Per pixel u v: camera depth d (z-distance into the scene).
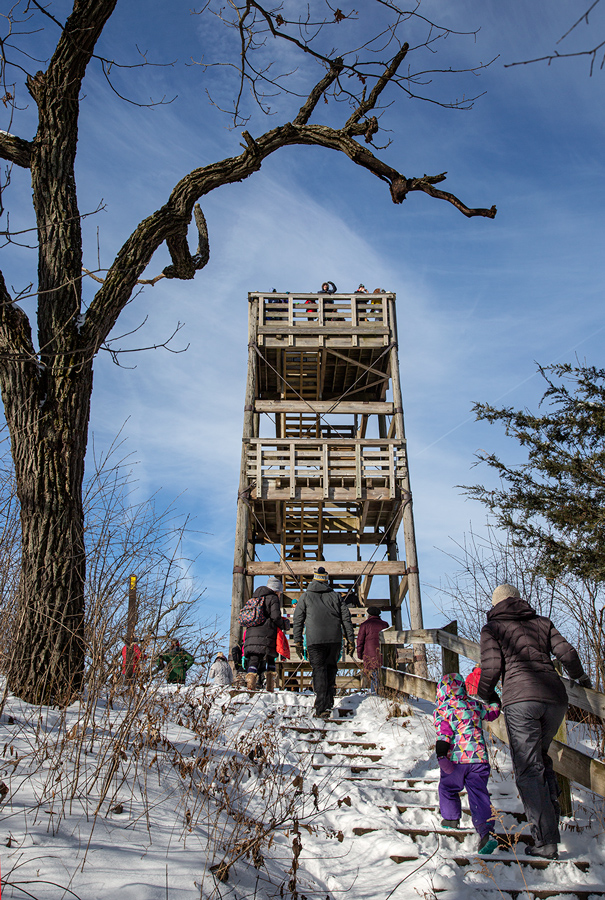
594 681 6.82
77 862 3.23
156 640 5.18
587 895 4.09
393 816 5.19
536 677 4.66
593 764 4.40
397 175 6.92
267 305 17.30
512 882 4.29
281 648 9.06
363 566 15.41
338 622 7.86
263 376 18.42
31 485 6.05
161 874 3.35
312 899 3.91
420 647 10.77
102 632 5.06
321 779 5.80
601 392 9.51
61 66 6.81
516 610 4.89
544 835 4.42
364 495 15.54
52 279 6.62
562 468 9.23
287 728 6.96
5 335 6.33
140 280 7.43
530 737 4.55
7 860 3.09
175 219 7.09
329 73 7.00
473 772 4.79
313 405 16.55
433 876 4.20
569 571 8.34
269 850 4.41
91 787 4.11
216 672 9.01
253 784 5.46
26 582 5.83
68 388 6.34
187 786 4.77
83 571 6.02
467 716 4.96
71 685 5.43
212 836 4.08
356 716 7.64
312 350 17.14
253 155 7.26
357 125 7.06
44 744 4.27
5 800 3.69
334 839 4.86
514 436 9.87
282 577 16.62
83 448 6.37
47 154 6.88
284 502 16.08
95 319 6.59
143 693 5.01
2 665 5.63
